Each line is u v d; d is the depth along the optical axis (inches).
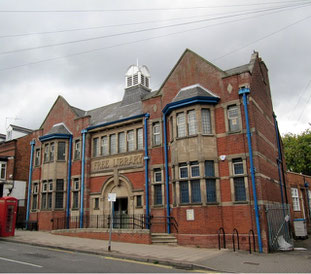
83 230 745.0
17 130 1368.1
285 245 592.7
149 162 768.9
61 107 1040.2
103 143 909.8
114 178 837.2
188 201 645.9
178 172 669.3
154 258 470.9
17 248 583.2
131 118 828.6
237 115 653.3
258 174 600.7
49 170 959.0
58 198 929.5
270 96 856.3
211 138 660.7
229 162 636.7
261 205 583.5
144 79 1019.9
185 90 728.3
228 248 590.6
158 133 774.5
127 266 421.4
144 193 767.7
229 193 626.2
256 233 574.9
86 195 883.4
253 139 621.6
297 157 1615.4
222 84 681.6
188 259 466.9
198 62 732.0
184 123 690.8
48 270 374.0
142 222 711.1
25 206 1178.6
